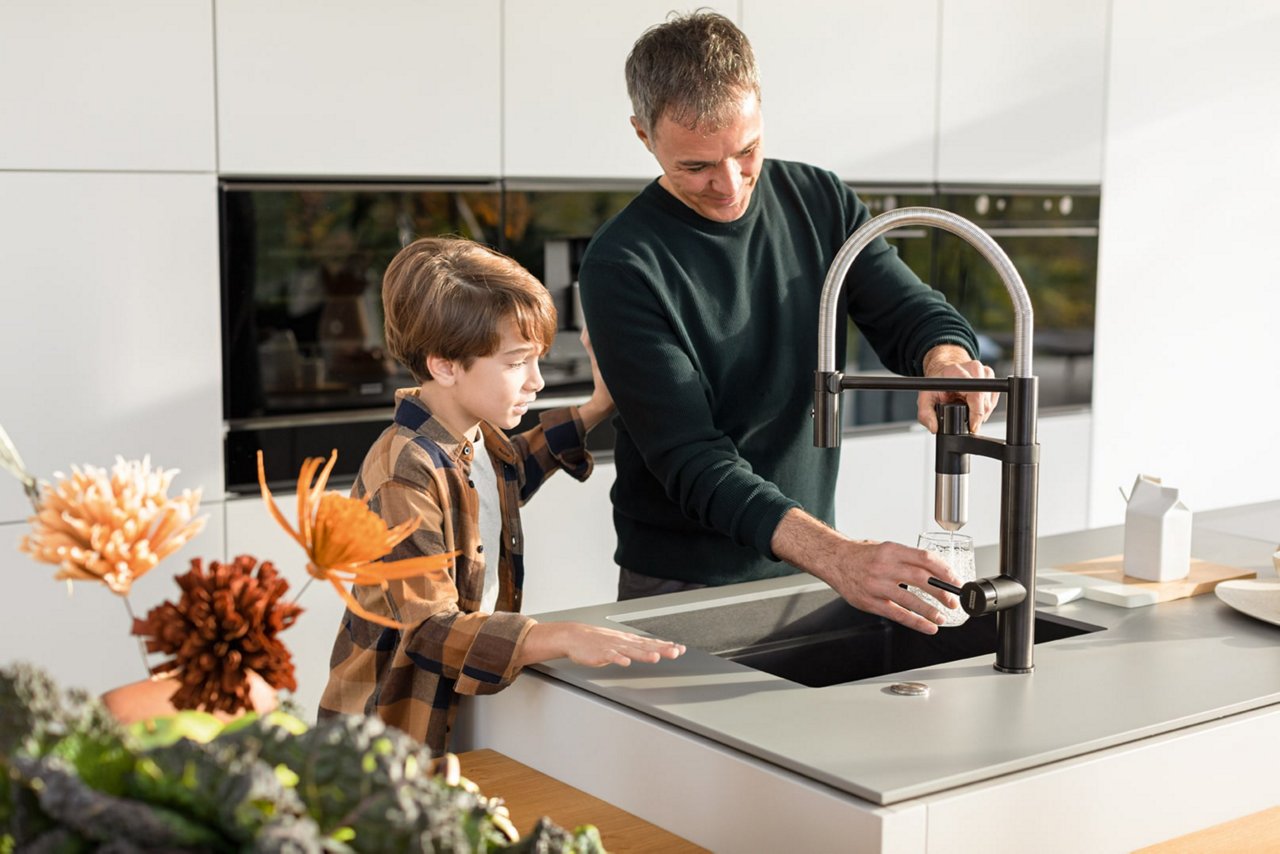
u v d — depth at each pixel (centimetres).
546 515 337
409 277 166
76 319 283
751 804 122
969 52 394
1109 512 445
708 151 183
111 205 284
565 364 343
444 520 159
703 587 210
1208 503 471
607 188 345
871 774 116
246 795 69
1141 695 138
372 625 155
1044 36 408
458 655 145
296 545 310
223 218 296
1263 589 172
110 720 74
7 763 71
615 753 137
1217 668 147
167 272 291
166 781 71
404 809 72
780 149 363
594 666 142
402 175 315
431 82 316
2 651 278
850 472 383
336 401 314
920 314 213
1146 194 439
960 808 114
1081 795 122
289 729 85
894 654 193
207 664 91
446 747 152
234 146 295
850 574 155
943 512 152
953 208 397
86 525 88
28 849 69
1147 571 182
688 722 130
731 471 176
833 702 135
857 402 388
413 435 162
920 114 387
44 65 274
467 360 165
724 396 205
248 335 302
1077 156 420
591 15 336
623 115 345
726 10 350
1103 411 438
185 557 295
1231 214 460
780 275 210
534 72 330
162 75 286
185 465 296
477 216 326
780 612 184
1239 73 454
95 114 280
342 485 317
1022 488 142
